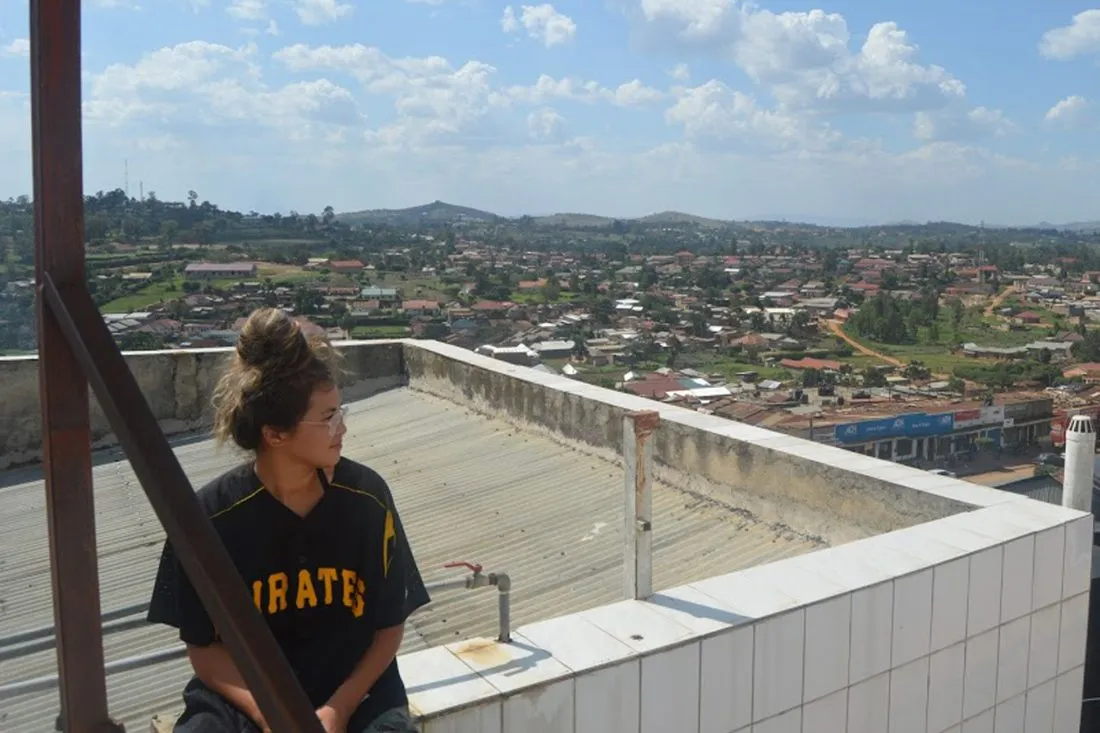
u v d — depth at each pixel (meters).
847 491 4.20
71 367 1.21
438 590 2.36
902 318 81.12
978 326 83.31
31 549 5.12
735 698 2.55
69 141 1.16
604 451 5.77
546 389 6.37
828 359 66.81
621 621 2.54
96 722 1.26
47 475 1.21
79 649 1.24
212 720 1.54
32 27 1.13
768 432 4.97
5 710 3.26
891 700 2.90
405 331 46.56
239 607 1.12
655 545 4.57
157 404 7.14
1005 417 29.92
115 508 5.66
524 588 4.14
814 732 2.73
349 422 7.59
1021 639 3.26
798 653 2.66
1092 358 61.34
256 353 1.60
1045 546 3.30
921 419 29.23
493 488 5.55
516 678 2.22
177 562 1.58
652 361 62.97
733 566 4.24
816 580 2.82
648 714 2.39
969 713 3.14
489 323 68.06
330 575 1.66
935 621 2.99
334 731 1.56
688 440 5.18
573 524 4.85
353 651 1.69
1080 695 3.50
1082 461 3.70
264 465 1.65
